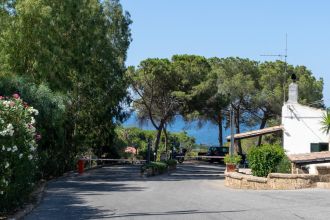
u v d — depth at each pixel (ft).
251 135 115.34
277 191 62.69
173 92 160.86
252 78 202.39
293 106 103.86
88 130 129.59
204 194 60.75
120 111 138.31
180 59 173.58
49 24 87.76
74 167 119.34
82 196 58.85
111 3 141.18
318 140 101.14
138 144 181.78
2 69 84.02
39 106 76.28
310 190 62.85
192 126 201.26
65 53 96.78
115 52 133.08
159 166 119.34
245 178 77.15
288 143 103.81
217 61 210.38
